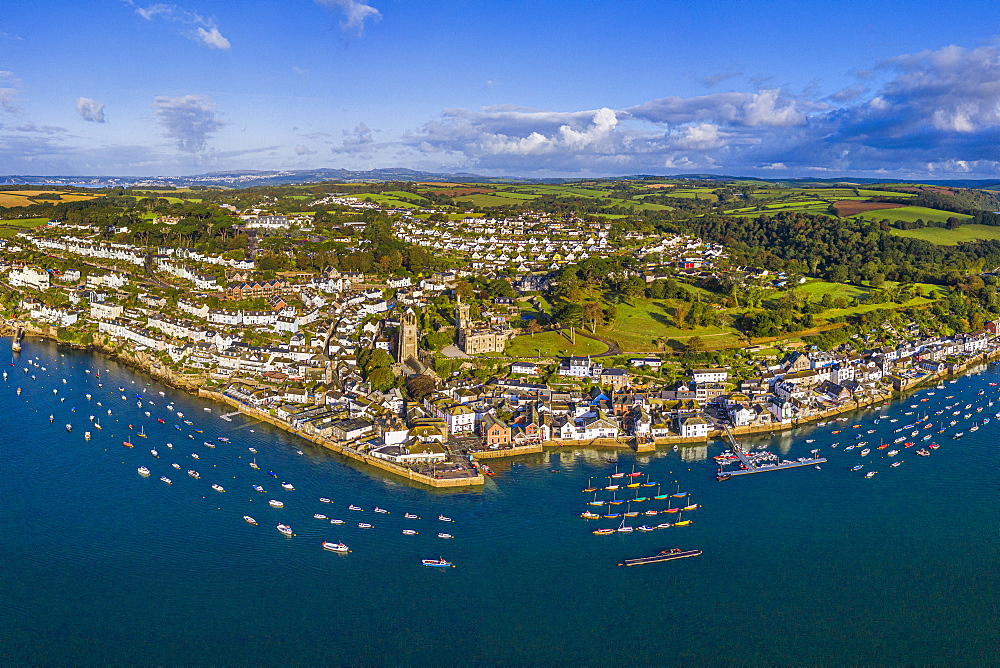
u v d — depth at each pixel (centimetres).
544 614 17488
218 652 16100
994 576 19225
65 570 18875
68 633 16625
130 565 19088
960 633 17050
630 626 17125
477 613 17488
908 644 16700
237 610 17425
